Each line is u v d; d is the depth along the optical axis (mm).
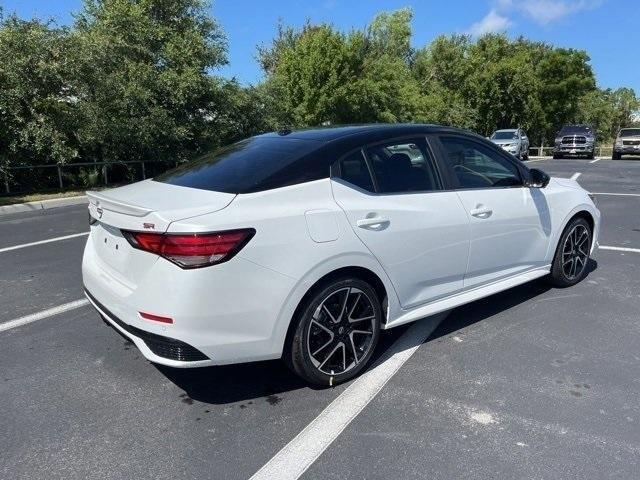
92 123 14258
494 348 3838
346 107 26875
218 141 19484
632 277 5496
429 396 3197
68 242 7574
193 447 2734
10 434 2844
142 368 3600
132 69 15781
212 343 2818
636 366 3543
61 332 4211
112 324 3166
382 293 3500
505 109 39906
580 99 48906
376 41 38531
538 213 4539
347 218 3203
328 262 3090
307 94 25844
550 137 44531
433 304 3855
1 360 3721
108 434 2850
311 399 3199
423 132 3889
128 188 3588
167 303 2744
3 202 11680
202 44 17906
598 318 4383
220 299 2781
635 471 2510
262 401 3178
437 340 3984
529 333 4094
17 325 4355
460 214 3844
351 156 3441
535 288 5148
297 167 3230
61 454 2678
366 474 2516
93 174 15461
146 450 2711
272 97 23750
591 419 2934
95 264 3469
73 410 3082
